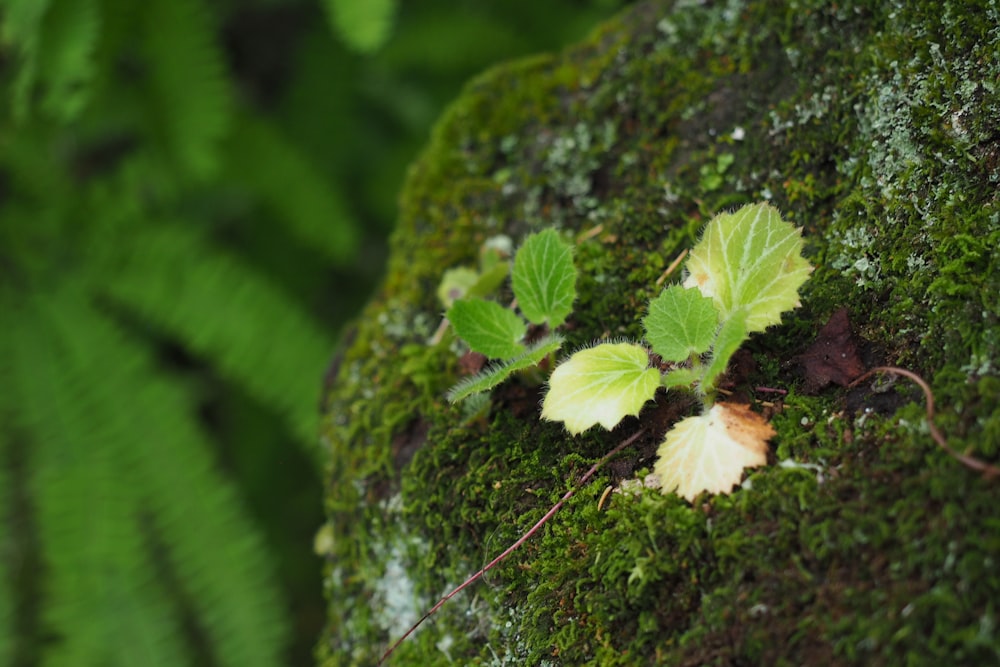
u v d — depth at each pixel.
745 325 0.51
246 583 0.72
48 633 0.69
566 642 0.52
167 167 0.83
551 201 0.60
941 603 0.49
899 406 0.52
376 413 0.58
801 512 0.51
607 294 0.57
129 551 0.71
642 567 0.52
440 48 0.91
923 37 0.54
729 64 0.58
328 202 0.89
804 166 0.56
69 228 0.83
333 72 0.94
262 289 0.82
